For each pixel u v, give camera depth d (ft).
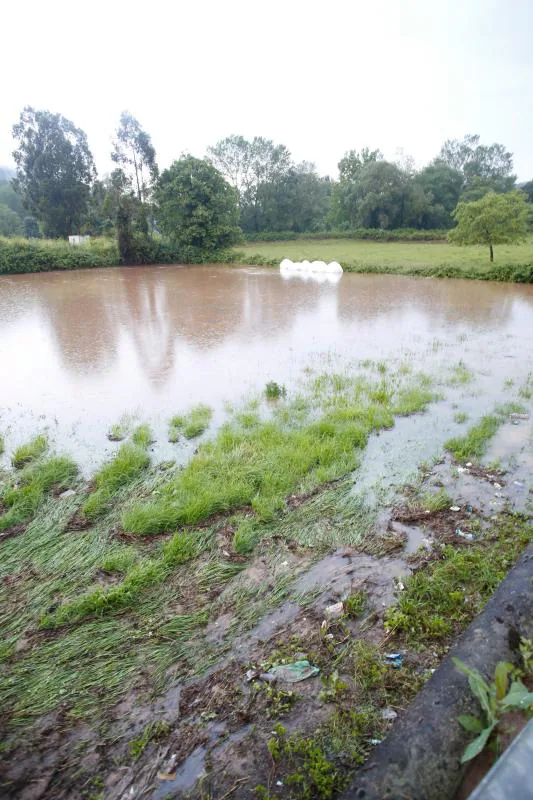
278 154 159.43
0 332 34.73
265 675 7.73
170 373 24.18
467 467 14.11
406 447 15.61
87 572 10.31
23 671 8.05
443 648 8.02
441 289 51.13
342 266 72.59
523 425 16.90
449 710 5.31
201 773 6.32
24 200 107.14
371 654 7.96
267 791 6.00
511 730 4.99
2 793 6.24
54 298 50.72
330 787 5.95
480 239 60.54
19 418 18.69
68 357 27.53
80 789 6.26
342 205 165.27
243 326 35.32
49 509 12.62
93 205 106.11
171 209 89.71
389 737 5.16
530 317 35.63
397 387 21.24
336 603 9.22
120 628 8.88
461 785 4.73
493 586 9.25
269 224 167.73
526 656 5.99
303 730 6.77
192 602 9.45
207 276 69.92
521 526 11.15
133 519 11.76
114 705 7.43
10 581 10.12
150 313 41.24
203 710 7.24
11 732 7.06
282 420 17.95
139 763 6.53
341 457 14.83
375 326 34.35
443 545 10.68
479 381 21.79
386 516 12.01
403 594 9.31
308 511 12.26
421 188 153.69
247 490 12.95
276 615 9.06
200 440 16.60
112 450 15.88
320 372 23.88
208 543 11.14
